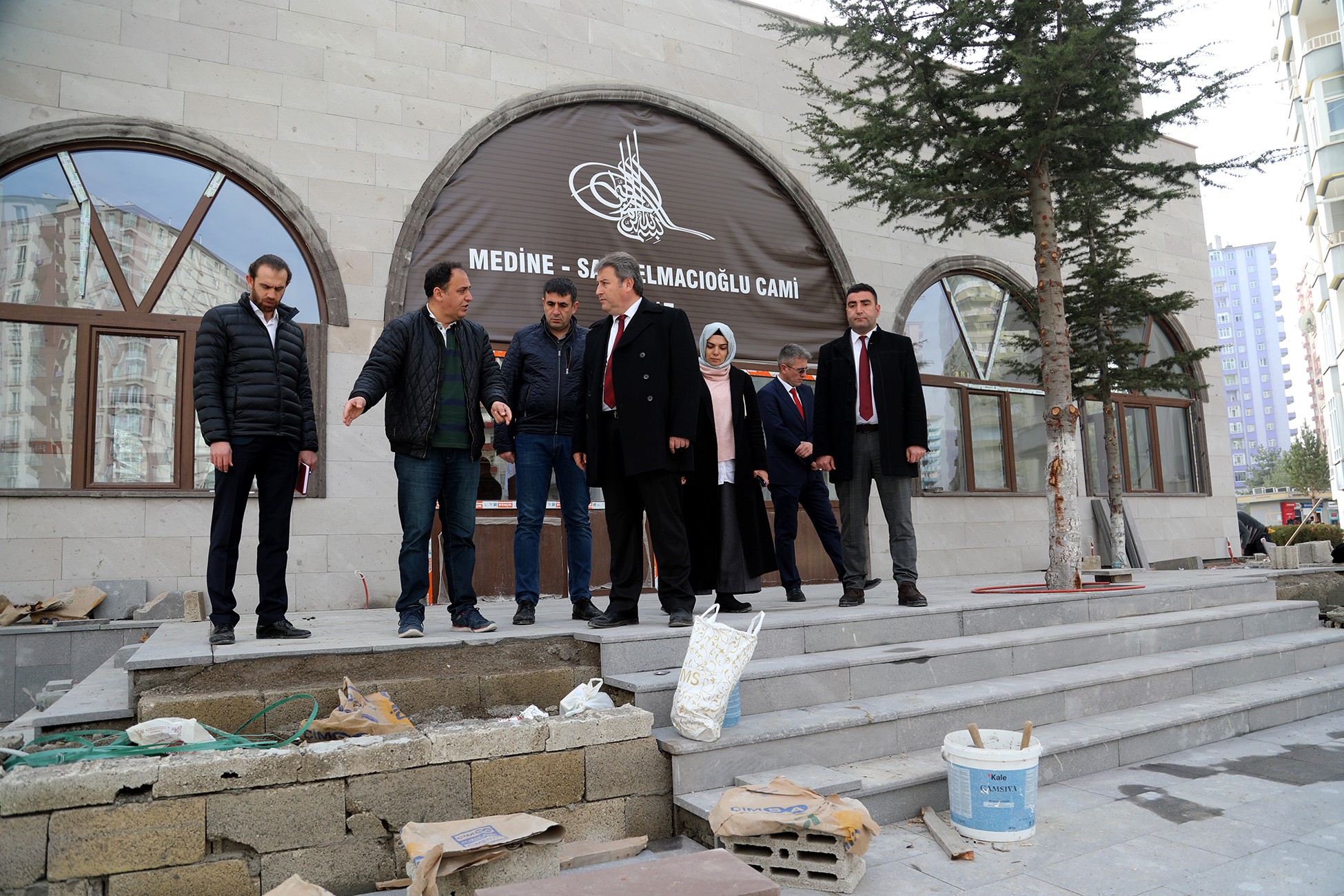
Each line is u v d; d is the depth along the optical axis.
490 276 7.54
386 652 3.38
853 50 6.57
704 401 4.50
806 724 3.29
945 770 3.30
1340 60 27.56
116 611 5.84
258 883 2.45
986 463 10.23
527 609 4.17
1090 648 4.70
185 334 6.48
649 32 8.61
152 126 6.39
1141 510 11.23
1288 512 32.09
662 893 2.09
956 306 10.27
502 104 7.76
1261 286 152.50
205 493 6.31
